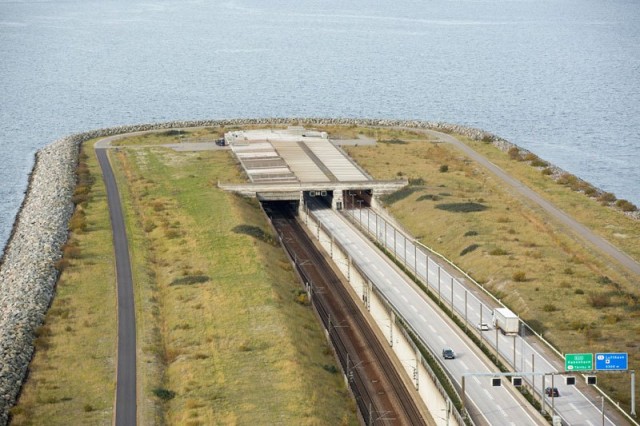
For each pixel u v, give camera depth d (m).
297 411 189.12
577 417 191.25
